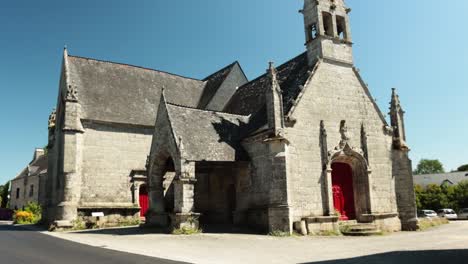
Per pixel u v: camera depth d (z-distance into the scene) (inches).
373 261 438.0
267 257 482.6
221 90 1230.9
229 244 610.5
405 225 903.1
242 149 861.2
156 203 882.1
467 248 540.4
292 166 780.6
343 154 854.5
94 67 1214.3
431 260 438.6
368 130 911.0
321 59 889.5
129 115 1136.2
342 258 467.8
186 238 680.4
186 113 866.8
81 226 988.6
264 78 1073.5
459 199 2038.6
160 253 514.3
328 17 953.5
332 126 859.4
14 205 2518.5
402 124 968.9
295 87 885.2
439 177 2743.6
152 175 883.4
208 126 871.1
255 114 940.6
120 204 1072.8
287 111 814.5
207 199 982.4
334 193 857.5
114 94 1174.3
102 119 1080.8
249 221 827.4
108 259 458.0
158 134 868.0
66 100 1042.7
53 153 1245.1
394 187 920.3
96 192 1047.6
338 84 898.7
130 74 1268.5
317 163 819.4
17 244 630.5
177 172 772.0
